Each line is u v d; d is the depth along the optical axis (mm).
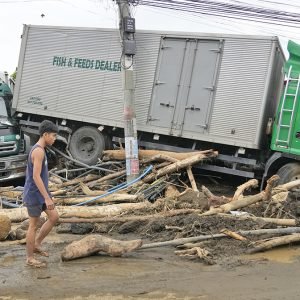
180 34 12602
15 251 7016
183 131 12492
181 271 6012
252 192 12133
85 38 14062
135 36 13109
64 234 8352
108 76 13656
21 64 15133
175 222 8117
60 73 14445
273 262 6496
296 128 11266
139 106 13047
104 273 5875
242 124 11828
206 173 12922
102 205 10148
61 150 14867
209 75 12266
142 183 11594
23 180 15023
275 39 11555
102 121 13680
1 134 14531
